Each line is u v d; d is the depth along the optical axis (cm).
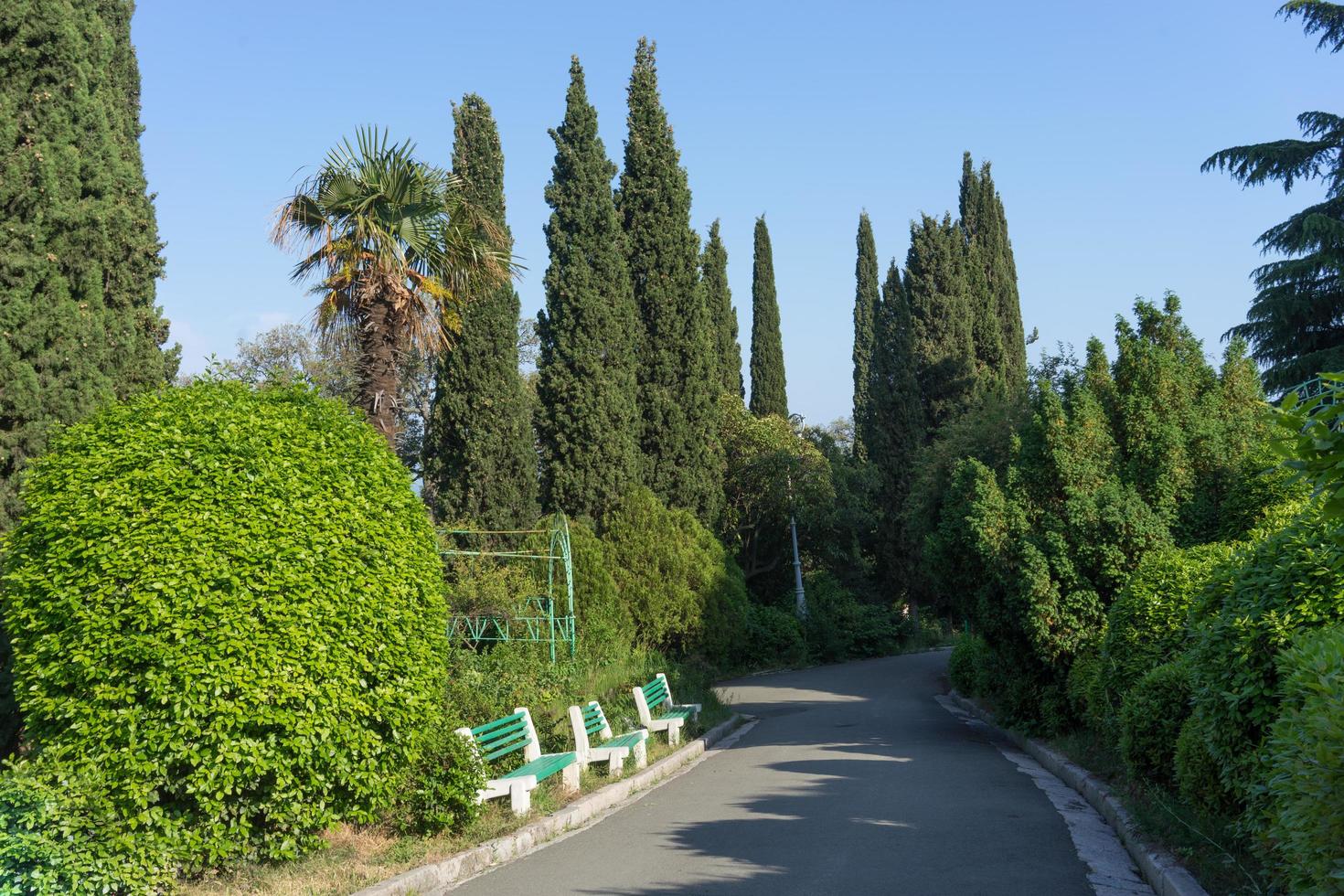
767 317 5316
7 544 737
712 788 1202
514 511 2692
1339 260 2011
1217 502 1429
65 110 986
